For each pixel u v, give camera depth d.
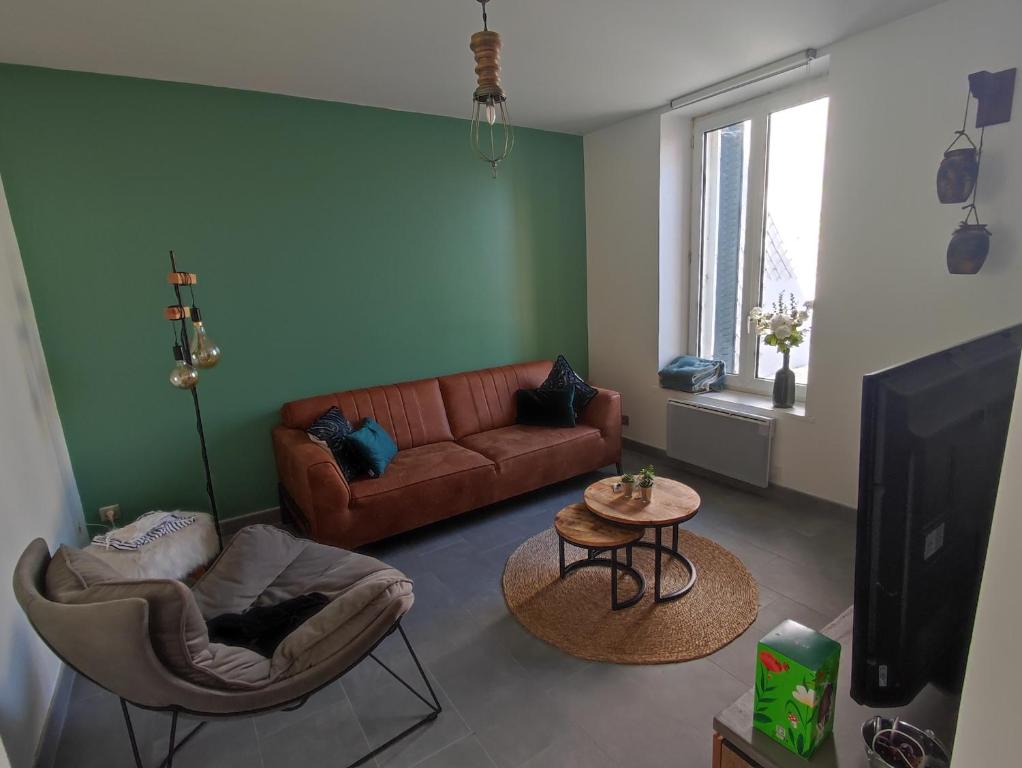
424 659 2.06
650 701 1.82
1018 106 2.12
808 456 3.12
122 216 2.69
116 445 2.80
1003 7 2.13
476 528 3.12
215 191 2.89
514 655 2.07
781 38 2.56
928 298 2.49
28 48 2.27
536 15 2.21
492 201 3.86
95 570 1.48
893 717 0.95
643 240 3.92
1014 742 0.48
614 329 4.31
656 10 2.23
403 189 3.47
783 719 0.86
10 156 2.43
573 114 3.65
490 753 1.65
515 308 4.11
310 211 3.18
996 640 0.49
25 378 2.22
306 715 1.82
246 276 3.04
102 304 2.68
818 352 2.96
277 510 3.29
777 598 2.32
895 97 2.47
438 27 2.27
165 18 2.10
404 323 3.61
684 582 2.46
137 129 2.67
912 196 2.49
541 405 3.69
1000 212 2.22
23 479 1.97
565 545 2.87
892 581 0.75
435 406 3.57
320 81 2.84
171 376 2.44
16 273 2.38
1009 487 0.48
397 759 1.64
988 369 0.85
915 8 2.32
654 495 2.46
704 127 3.66
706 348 4.04
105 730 1.81
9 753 1.49
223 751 1.69
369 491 2.76
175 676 1.33
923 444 0.73
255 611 1.79
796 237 3.26
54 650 1.36
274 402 3.21
